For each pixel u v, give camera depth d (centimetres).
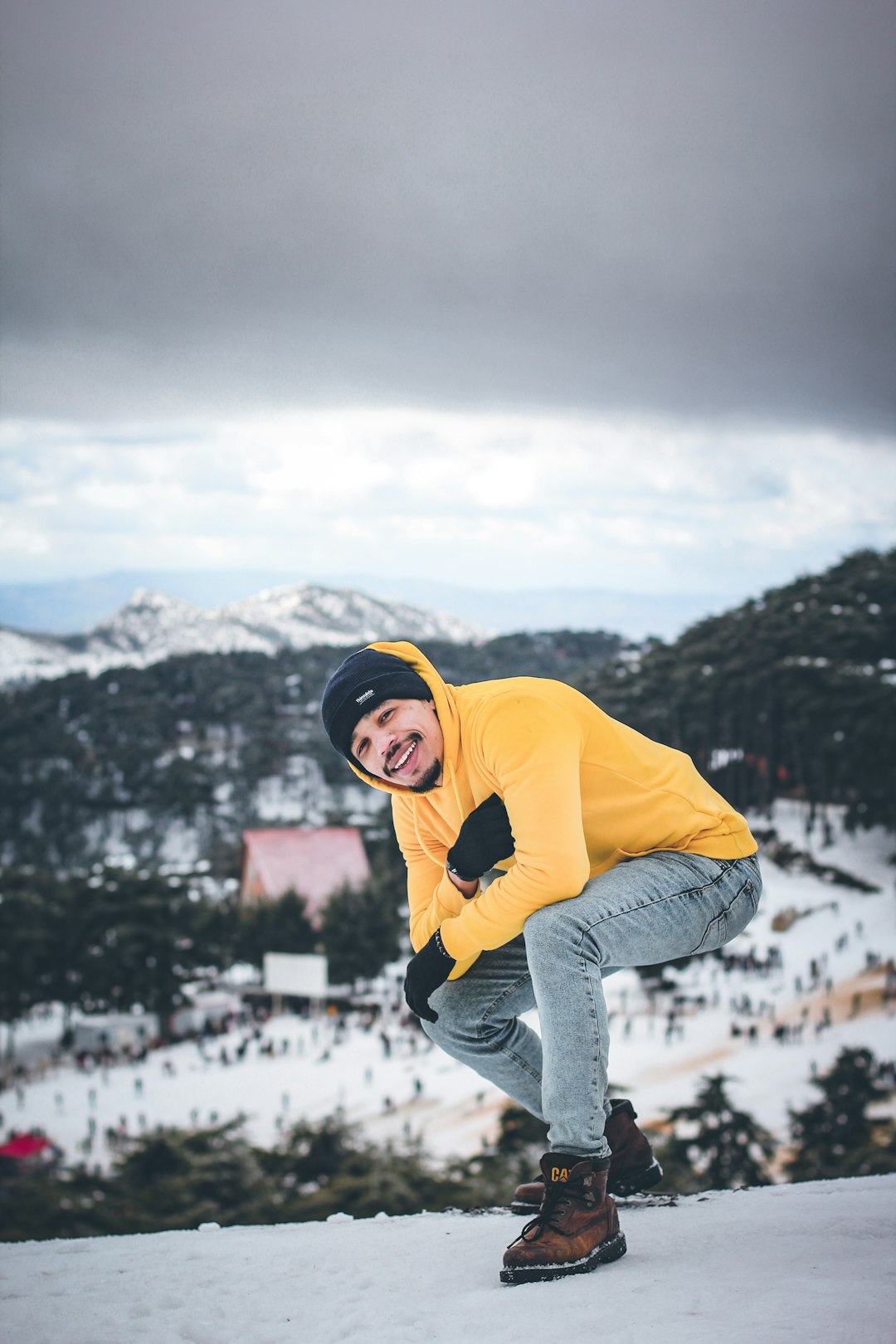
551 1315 256
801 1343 218
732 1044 5875
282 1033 7325
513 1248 298
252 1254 354
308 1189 3247
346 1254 344
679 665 12300
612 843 354
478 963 373
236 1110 5481
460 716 352
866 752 9538
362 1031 7056
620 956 332
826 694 10319
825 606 13100
